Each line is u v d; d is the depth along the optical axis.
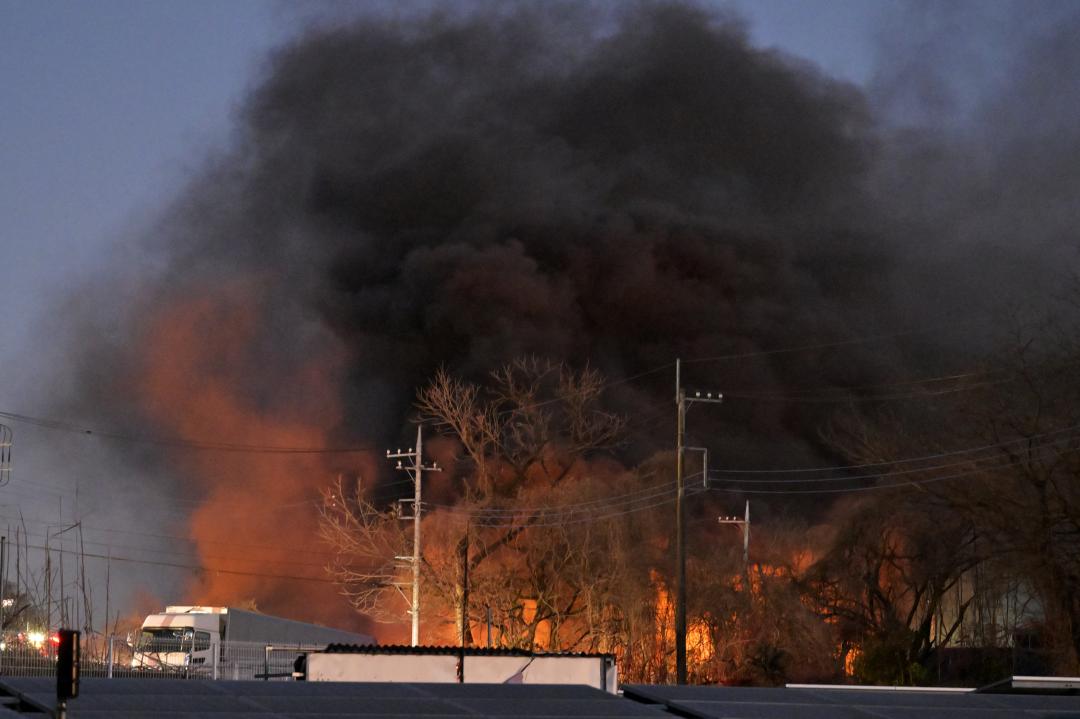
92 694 14.16
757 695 16.03
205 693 14.45
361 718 13.16
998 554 52.50
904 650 59.28
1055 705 16.14
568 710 14.20
